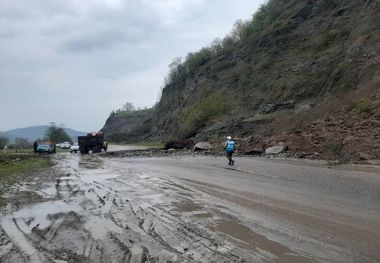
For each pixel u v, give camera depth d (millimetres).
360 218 10141
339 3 58062
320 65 49438
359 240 8305
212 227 9539
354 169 19859
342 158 24000
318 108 38031
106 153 45781
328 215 10484
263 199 12828
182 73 105938
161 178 19250
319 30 57938
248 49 73438
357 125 28125
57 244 8734
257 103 56531
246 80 64812
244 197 13305
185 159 31203
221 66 79375
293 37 62469
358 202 12125
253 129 45656
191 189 15461
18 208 12930
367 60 37719
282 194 13664
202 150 39438
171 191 15141
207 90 75375
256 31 82062
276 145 31312
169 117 91625
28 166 29078
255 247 7926
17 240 9180
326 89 42875
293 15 66438
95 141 50625
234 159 28719
